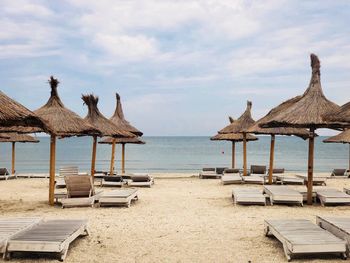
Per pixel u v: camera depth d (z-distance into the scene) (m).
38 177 18.86
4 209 9.52
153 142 144.62
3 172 18.28
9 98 7.69
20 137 20.81
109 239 6.52
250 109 17.66
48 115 10.68
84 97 14.71
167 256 5.60
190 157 54.34
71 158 54.22
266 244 6.19
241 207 9.75
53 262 5.28
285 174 20.34
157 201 10.82
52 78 11.45
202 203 10.43
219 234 6.88
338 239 5.35
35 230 5.78
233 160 21.27
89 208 9.63
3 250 5.23
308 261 5.31
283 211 9.16
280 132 14.36
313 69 10.29
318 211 9.17
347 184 15.85
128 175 16.44
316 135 12.52
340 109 7.29
